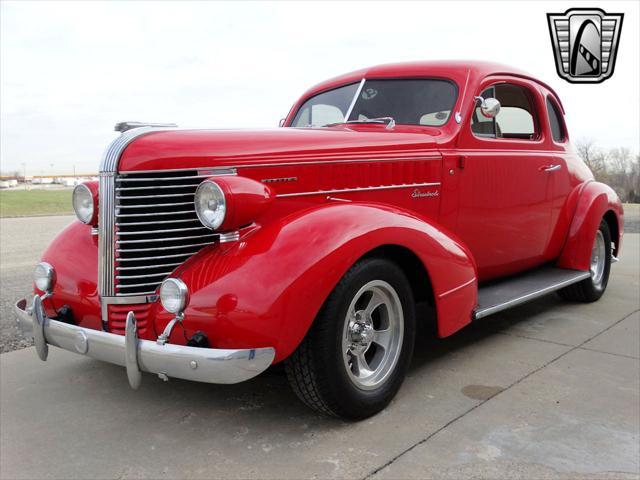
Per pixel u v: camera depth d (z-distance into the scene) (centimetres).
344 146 301
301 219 252
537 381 310
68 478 223
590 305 479
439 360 345
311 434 255
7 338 400
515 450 236
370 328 269
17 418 276
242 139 274
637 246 823
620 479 215
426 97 372
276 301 228
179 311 233
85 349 256
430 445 242
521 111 421
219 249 250
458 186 354
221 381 226
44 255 294
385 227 264
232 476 222
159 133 266
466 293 309
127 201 255
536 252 433
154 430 262
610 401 284
